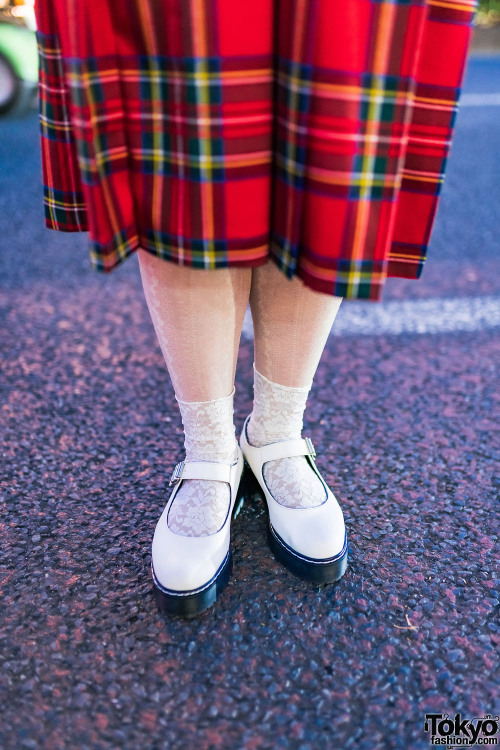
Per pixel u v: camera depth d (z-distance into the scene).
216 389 0.95
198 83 0.67
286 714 0.81
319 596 0.98
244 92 0.68
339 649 0.90
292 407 1.05
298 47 0.66
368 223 0.72
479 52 7.41
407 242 0.86
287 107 0.69
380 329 1.82
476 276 2.14
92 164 0.70
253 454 1.10
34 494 1.19
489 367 1.64
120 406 1.47
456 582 1.02
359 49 0.66
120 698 0.83
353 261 0.73
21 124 4.09
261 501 1.17
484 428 1.40
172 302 0.86
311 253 0.73
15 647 0.89
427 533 1.11
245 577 1.02
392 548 1.08
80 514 1.15
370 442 1.35
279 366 1.01
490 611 0.96
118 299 1.99
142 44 0.68
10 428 1.38
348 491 1.21
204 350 0.90
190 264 0.75
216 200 0.72
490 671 0.87
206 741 0.78
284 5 0.66
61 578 1.01
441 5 0.72
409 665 0.88
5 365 1.62
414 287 2.07
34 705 0.82
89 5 0.66
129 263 2.27
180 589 0.92
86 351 1.69
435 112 0.78
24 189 2.99
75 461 1.28
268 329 0.97
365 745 0.78
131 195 0.76
